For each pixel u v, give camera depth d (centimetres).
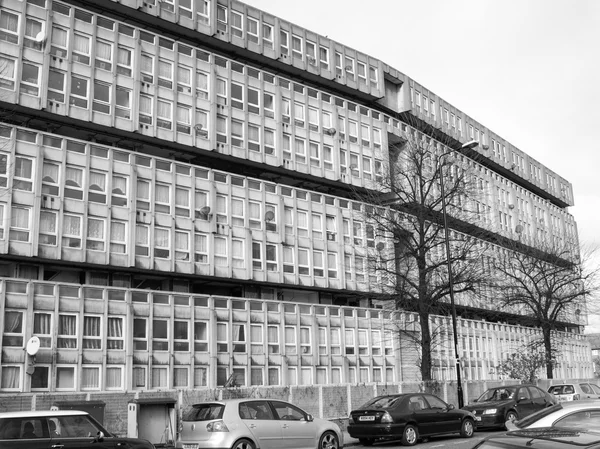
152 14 3756
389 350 4125
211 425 1491
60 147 3016
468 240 3438
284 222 3919
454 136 5984
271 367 3422
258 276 3700
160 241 3309
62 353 2656
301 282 3931
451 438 2133
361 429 1970
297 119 4328
